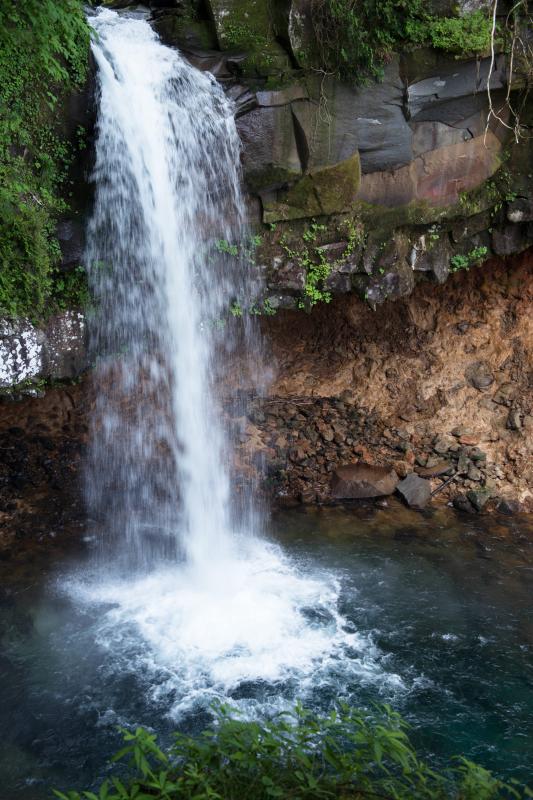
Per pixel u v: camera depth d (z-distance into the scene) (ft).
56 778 16.63
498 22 24.61
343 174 25.35
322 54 23.57
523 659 20.54
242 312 27.30
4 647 21.04
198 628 21.97
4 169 20.47
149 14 24.73
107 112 22.18
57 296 23.68
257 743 12.49
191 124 23.67
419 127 26.08
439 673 19.98
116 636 21.62
